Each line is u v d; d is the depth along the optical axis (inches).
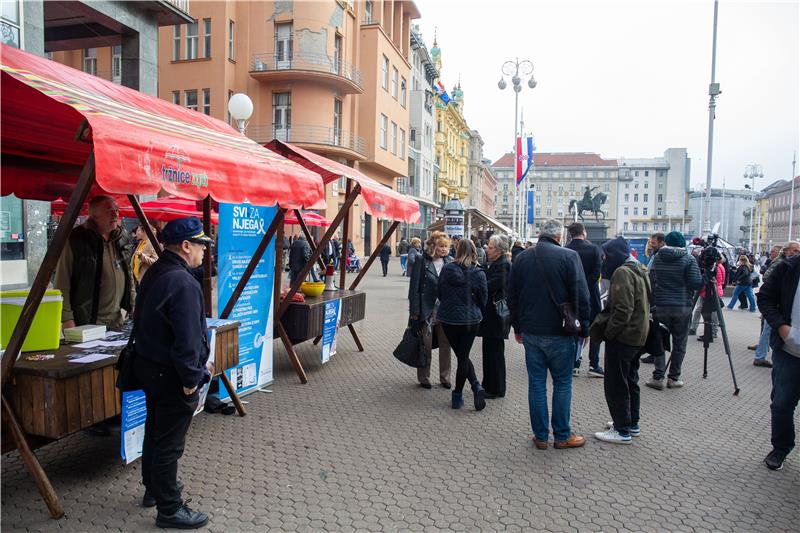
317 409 219.5
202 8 1131.9
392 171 1561.3
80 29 690.8
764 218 3553.2
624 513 142.6
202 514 129.3
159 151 123.6
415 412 219.5
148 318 121.3
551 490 154.7
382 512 138.9
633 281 186.7
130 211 350.6
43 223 477.7
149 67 655.1
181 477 154.4
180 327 118.6
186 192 132.2
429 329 255.9
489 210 4453.7
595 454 181.9
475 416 216.5
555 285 178.7
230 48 1155.9
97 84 167.8
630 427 201.0
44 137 169.2
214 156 146.3
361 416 212.7
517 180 948.6
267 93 1187.3
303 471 161.2
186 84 1151.0
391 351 337.1
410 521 135.0
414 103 1952.5
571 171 4968.0
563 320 177.2
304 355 316.8
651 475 166.7
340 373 278.5
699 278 261.7
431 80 2215.8
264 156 191.0
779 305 173.3
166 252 125.9
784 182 3449.8
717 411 233.3
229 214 218.7
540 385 184.1
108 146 109.4
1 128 159.0
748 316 565.3
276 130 1193.4
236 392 227.1
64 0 549.0
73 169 204.8
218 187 145.4
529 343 183.6
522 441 191.6
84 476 152.3
